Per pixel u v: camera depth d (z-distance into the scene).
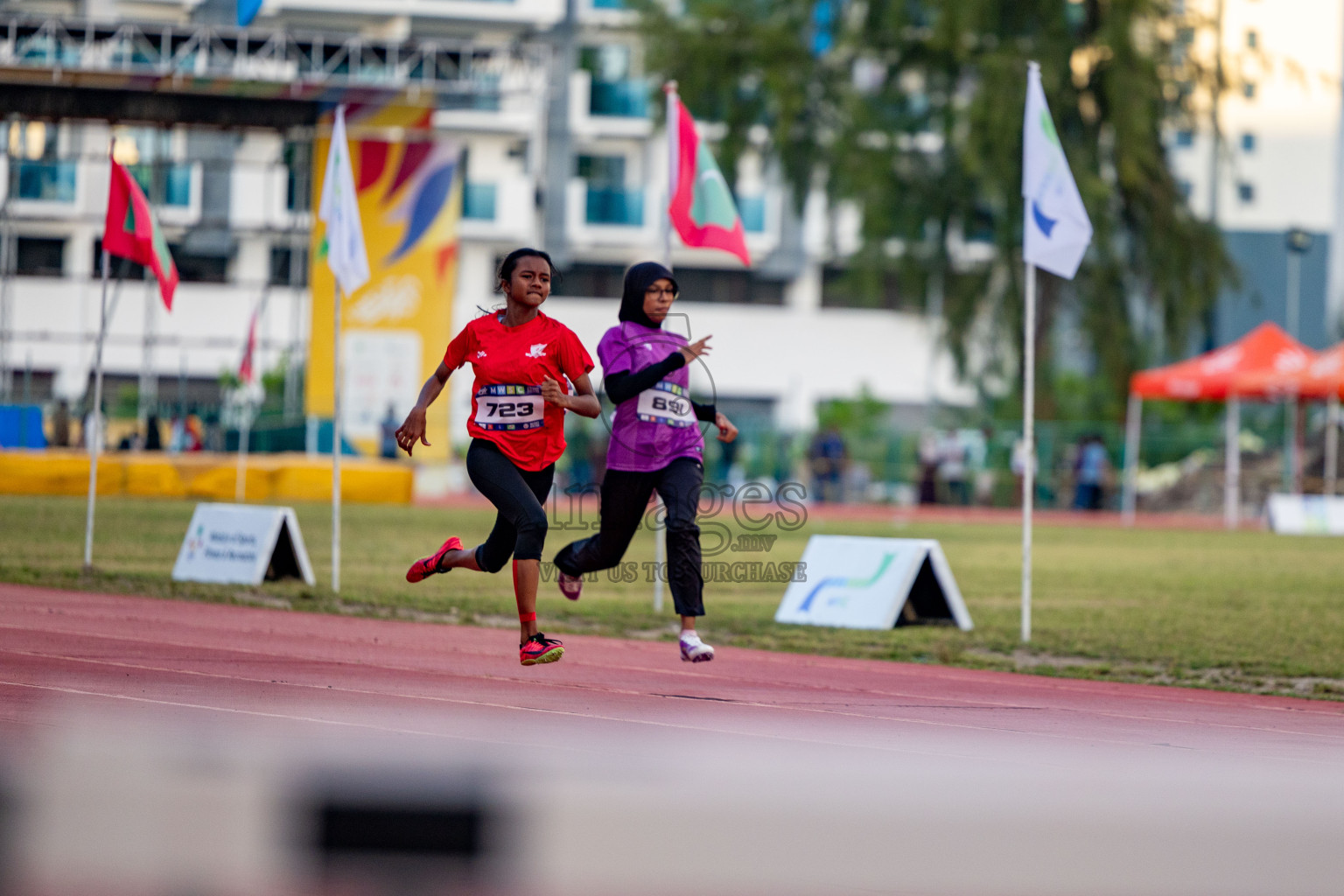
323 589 17.53
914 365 77.94
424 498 49.34
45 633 12.55
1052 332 56.38
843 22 54.41
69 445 44.91
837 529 39.03
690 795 6.50
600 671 11.62
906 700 10.55
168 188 60.00
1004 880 5.23
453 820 5.80
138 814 5.68
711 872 5.19
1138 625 16.66
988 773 7.42
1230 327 83.88
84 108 41.97
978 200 54.09
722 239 16.23
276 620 14.56
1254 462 59.19
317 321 44.38
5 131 57.34
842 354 77.50
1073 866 5.45
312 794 6.12
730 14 54.09
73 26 44.62
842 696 10.63
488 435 10.30
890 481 61.00
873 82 60.91
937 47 52.12
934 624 16.31
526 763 7.10
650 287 11.45
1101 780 7.30
